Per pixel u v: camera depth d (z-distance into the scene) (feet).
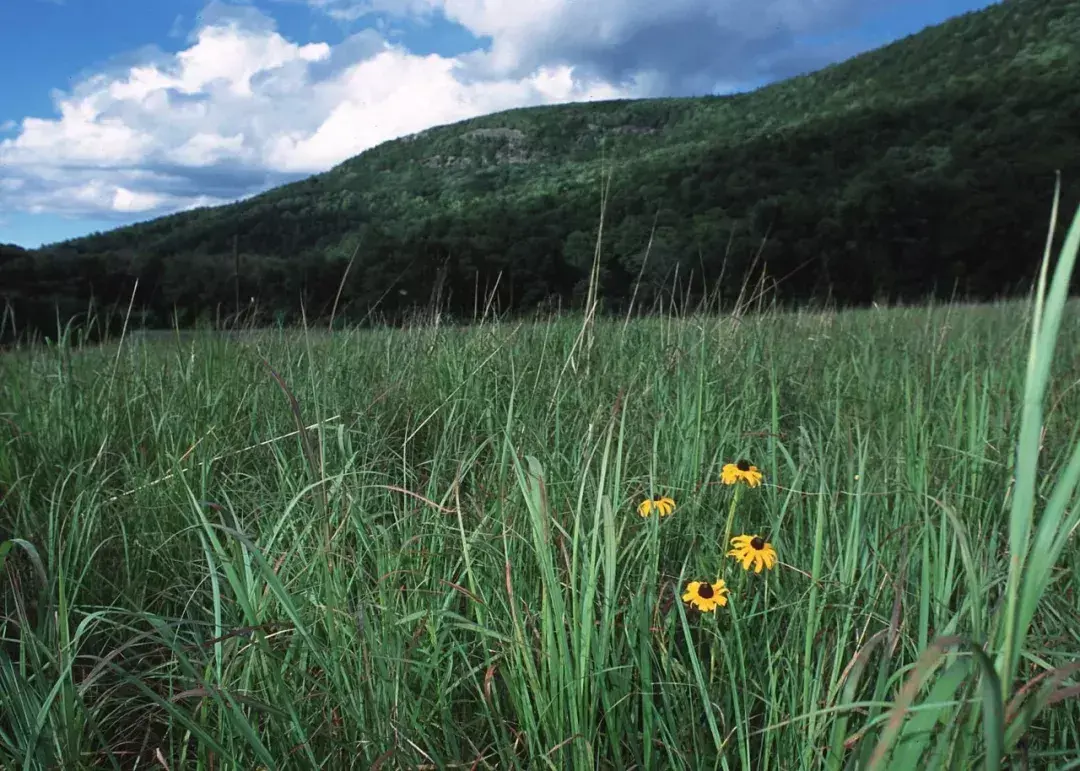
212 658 5.55
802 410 11.89
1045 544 2.88
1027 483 2.87
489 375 14.07
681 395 10.80
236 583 5.37
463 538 5.83
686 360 12.80
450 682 6.28
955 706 3.84
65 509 8.78
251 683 5.83
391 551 6.63
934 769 3.57
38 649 5.82
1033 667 5.64
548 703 5.04
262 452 11.09
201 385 13.28
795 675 5.29
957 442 8.81
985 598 5.36
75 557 7.45
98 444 10.94
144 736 6.24
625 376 13.11
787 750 5.04
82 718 5.21
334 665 5.32
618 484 6.04
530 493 5.63
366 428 11.16
